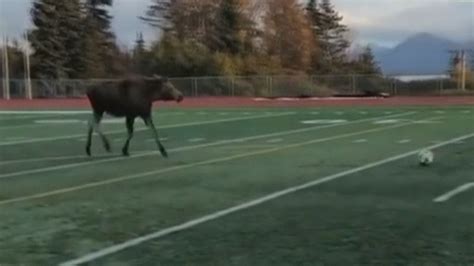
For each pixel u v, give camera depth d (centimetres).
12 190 994
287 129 2125
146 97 1398
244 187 988
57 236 690
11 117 3008
